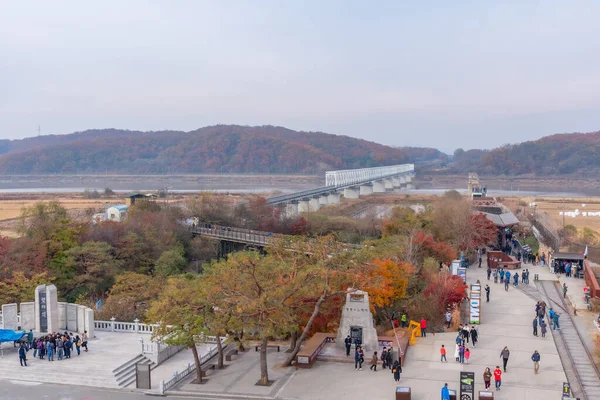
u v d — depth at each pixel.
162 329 51.94
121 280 90.75
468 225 106.06
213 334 51.66
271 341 66.62
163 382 49.69
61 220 108.38
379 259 70.06
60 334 58.66
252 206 166.12
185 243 129.88
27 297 80.19
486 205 157.12
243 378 53.06
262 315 51.38
